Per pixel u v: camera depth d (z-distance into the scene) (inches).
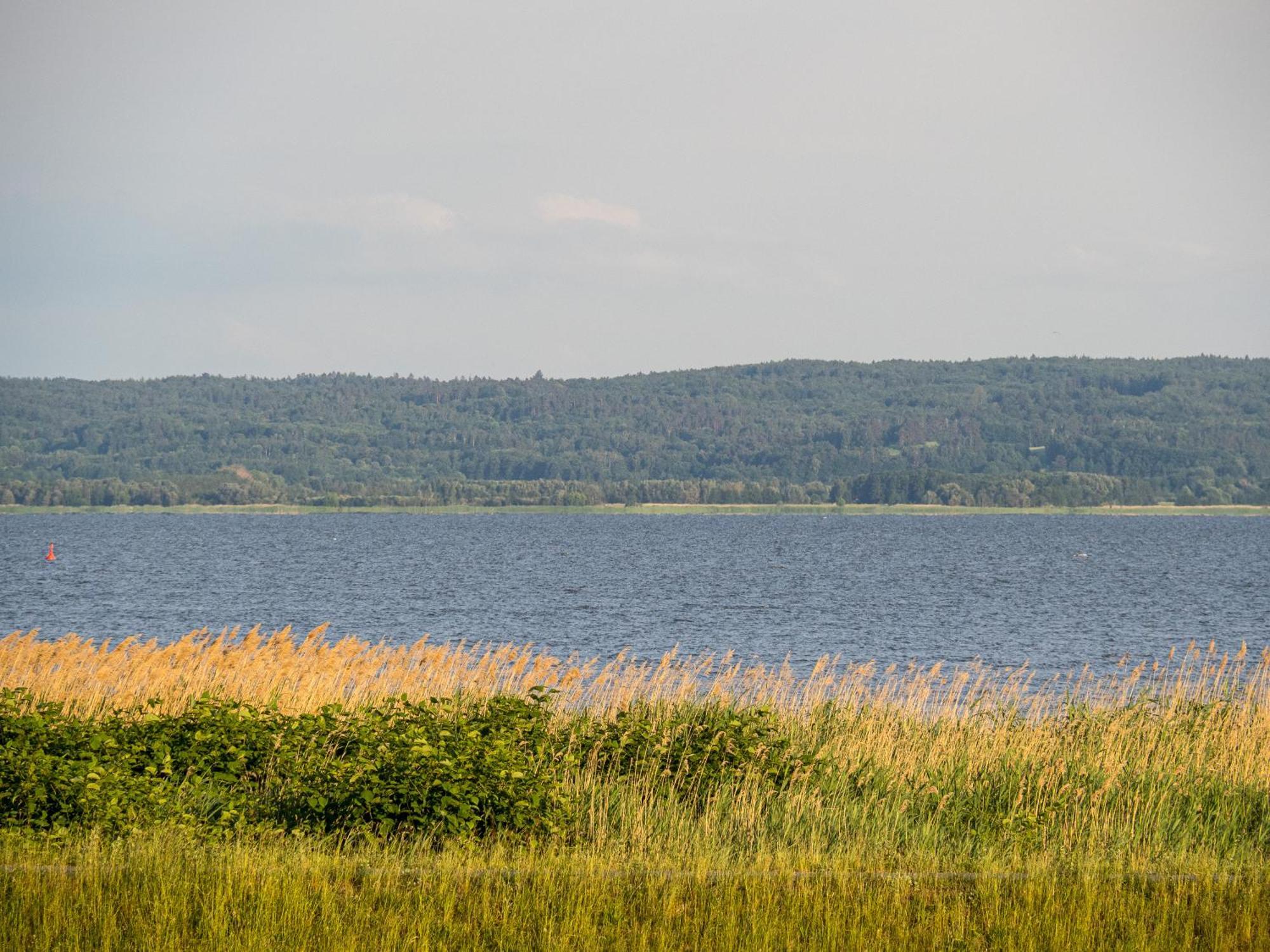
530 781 1914.4
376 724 2064.5
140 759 1968.5
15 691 2224.4
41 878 1505.9
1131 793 2175.2
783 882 1664.6
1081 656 6510.8
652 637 7362.2
